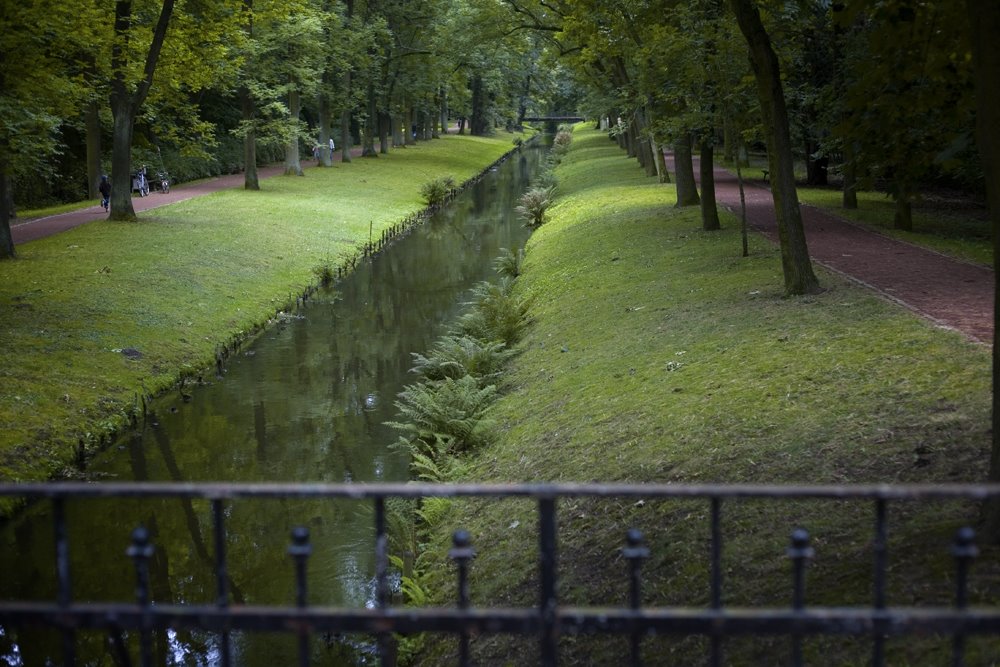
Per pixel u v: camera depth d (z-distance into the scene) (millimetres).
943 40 9406
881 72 10102
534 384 16062
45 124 25109
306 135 47062
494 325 20484
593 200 40594
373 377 19766
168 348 20156
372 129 69375
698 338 14891
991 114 6363
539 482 11422
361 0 61938
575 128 131000
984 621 3234
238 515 12984
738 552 7824
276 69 46094
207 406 17766
